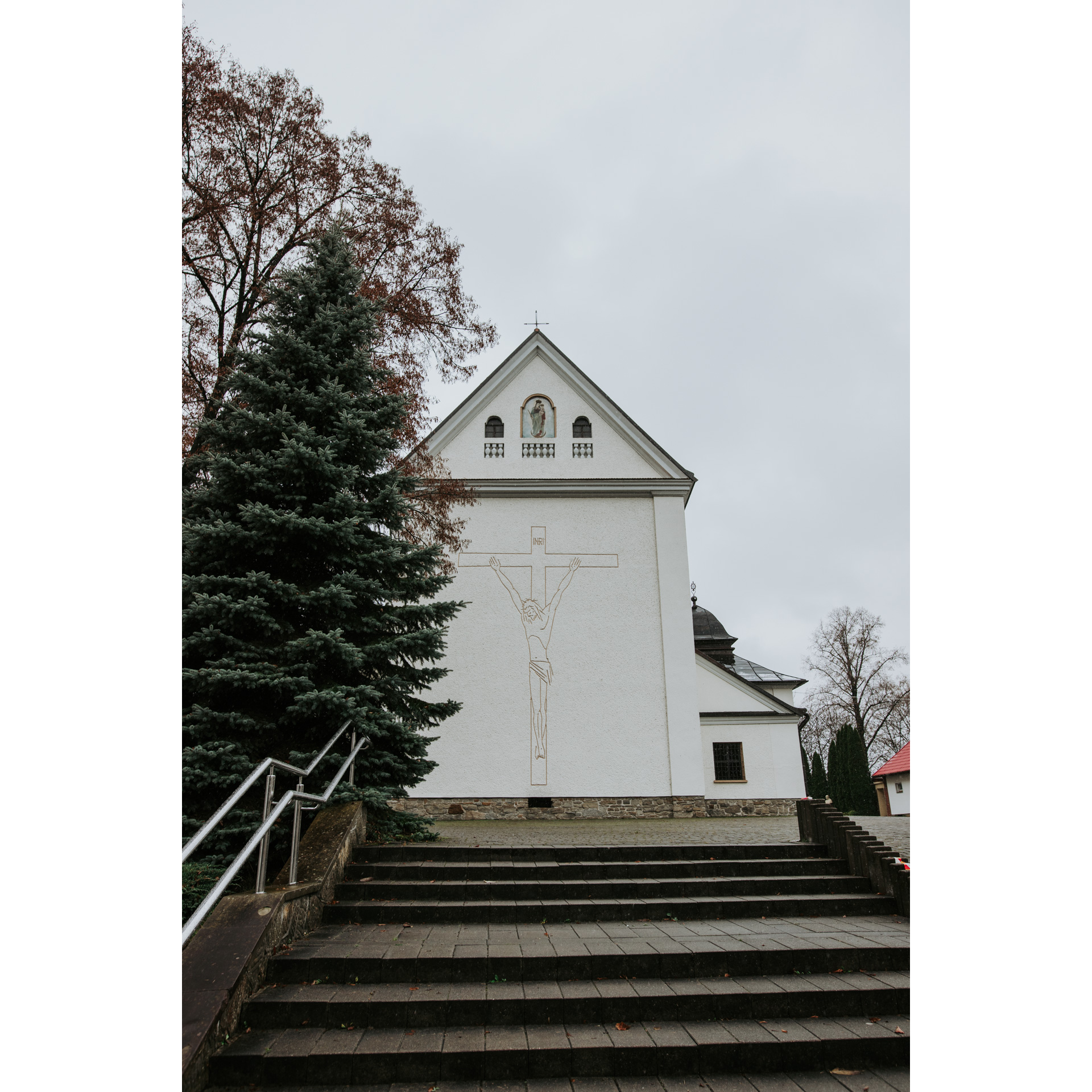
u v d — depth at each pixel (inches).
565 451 773.3
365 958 208.1
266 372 368.5
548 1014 190.4
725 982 208.1
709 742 782.5
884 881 290.2
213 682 295.9
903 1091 164.9
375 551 362.9
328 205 521.7
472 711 696.4
